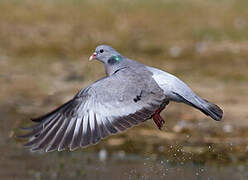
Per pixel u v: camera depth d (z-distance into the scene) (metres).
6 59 19.89
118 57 9.49
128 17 24.81
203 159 12.58
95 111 7.83
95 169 12.17
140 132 14.09
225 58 19.94
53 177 11.73
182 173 11.90
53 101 16.47
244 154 12.81
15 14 24.66
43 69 19.12
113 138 13.80
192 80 17.86
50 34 22.70
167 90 8.20
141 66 8.64
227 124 14.47
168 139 13.66
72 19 24.45
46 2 26.47
